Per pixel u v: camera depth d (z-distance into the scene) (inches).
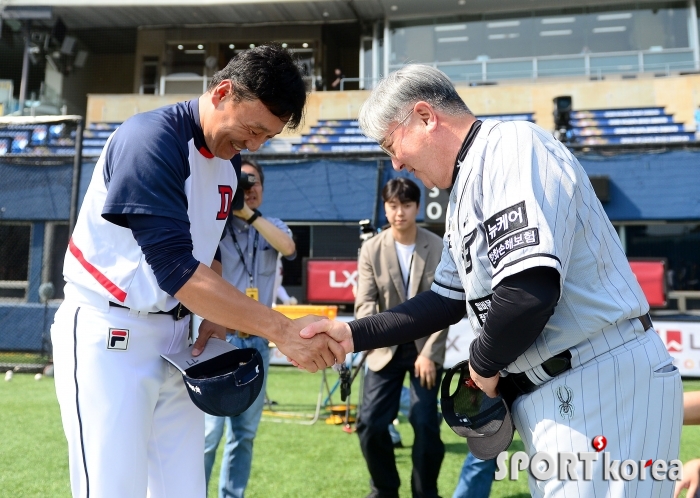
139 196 56.0
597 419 50.9
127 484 60.2
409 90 57.2
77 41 741.3
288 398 233.0
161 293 61.0
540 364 53.4
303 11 656.4
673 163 324.5
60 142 385.7
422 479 107.7
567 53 608.1
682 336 268.4
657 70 590.2
